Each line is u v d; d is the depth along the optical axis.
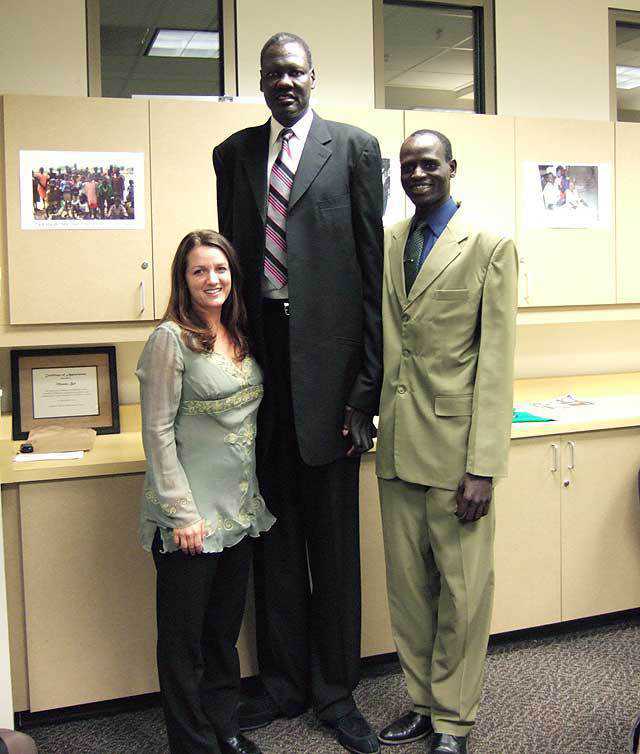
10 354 2.48
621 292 2.97
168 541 1.72
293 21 2.84
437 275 1.87
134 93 2.72
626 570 2.65
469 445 1.85
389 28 3.02
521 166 2.80
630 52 3.34
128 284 2.40
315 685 2.11
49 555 2.11
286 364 1.96
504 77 3.10
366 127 2.60
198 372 1.72
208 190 2.44
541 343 3.31
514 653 2.52
